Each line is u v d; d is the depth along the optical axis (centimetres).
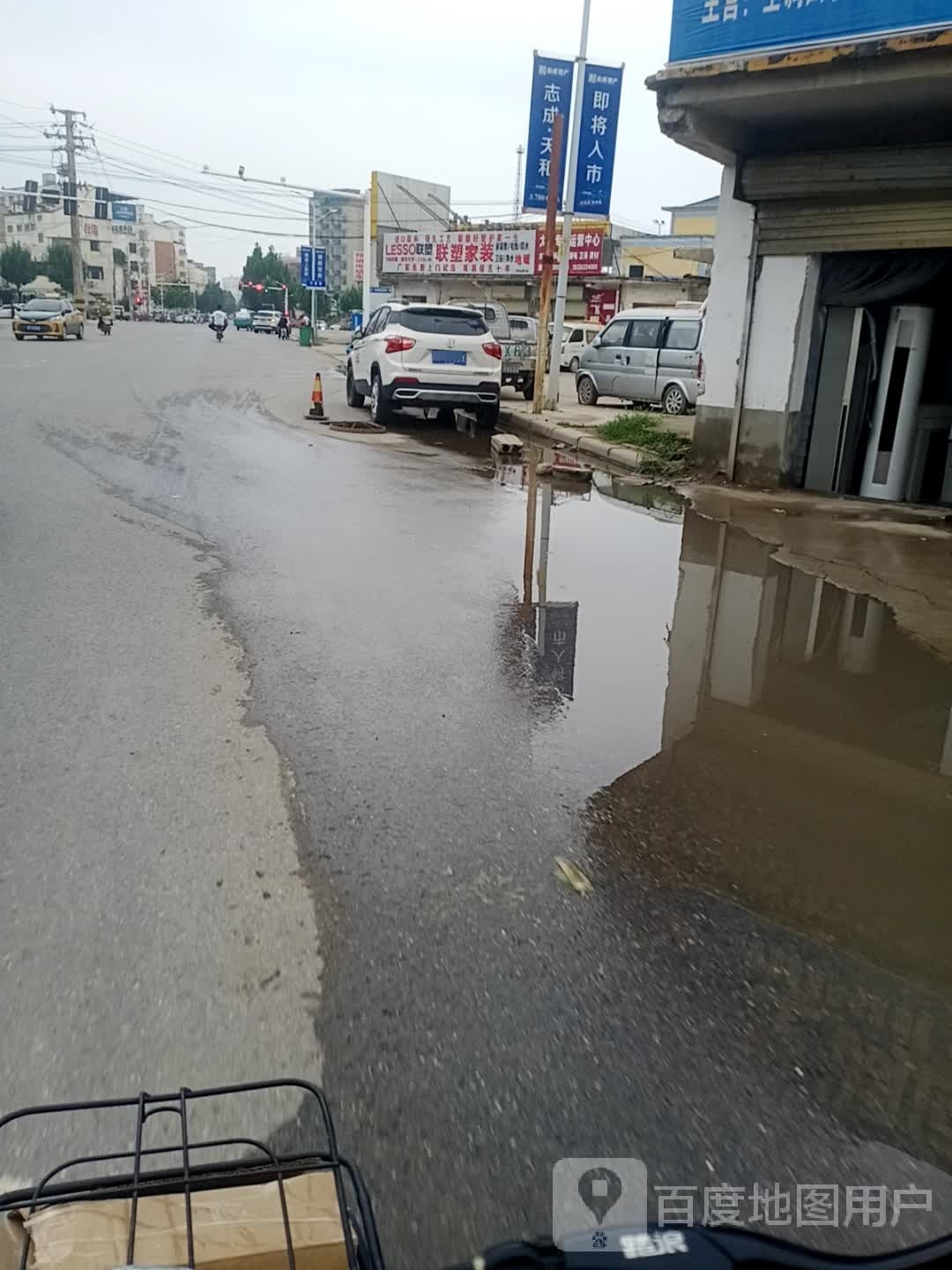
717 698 491
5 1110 224
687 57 873
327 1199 160
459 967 279
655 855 344
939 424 1047
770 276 1037
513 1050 249
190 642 528
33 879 312
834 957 293
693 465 1159
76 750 400
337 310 10262
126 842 336
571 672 517
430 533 822
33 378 1906
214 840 339
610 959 287
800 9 802
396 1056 246
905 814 381
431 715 452
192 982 269
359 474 1082
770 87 827
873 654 562
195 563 683
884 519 938
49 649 508
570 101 1620
